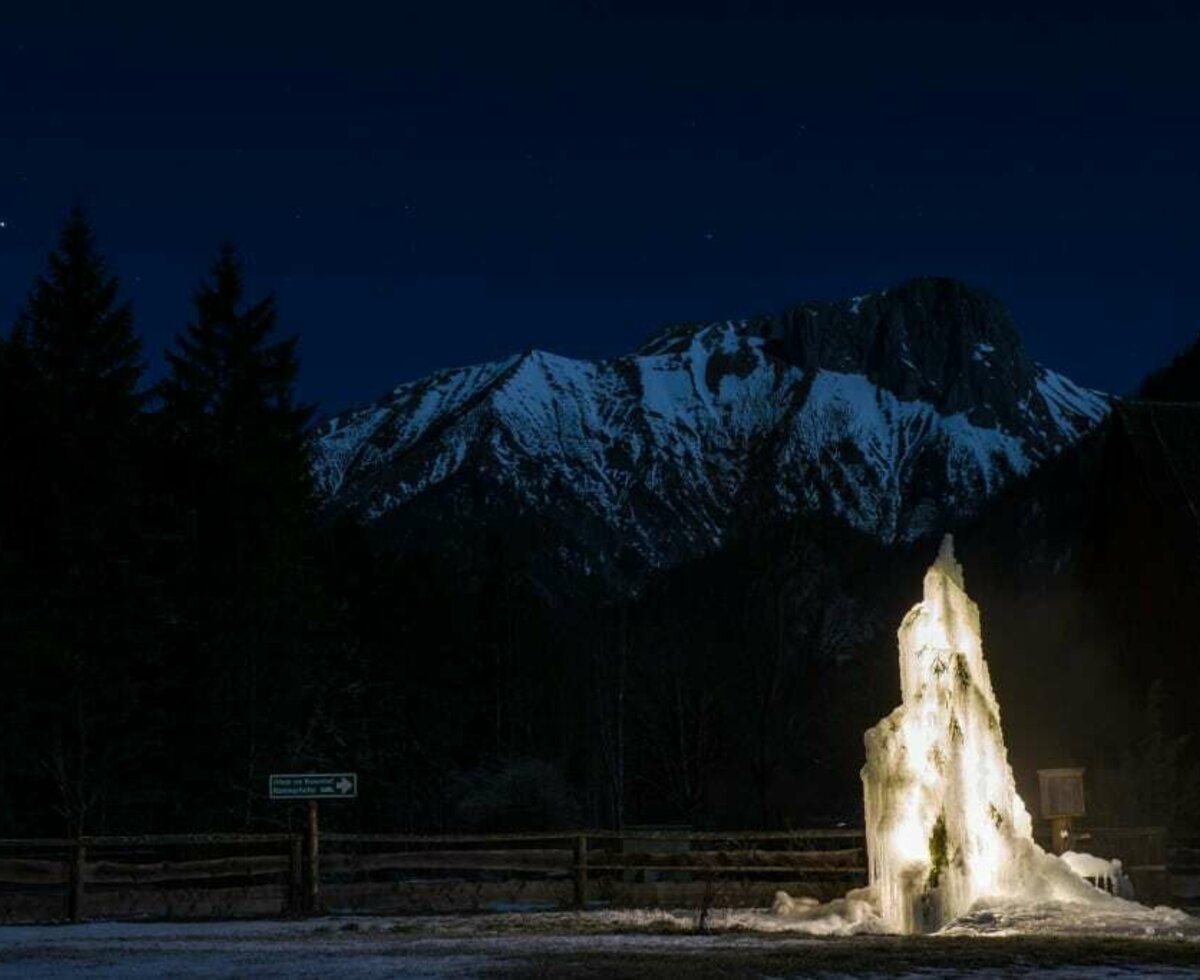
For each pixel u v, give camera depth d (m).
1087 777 41.31
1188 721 50.25
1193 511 52.47
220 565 40.53
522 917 19.42
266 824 38.41
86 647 37.22
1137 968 11.38
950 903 16.89
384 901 22.00
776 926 17.92
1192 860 24.39
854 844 26.55
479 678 67.06
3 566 36.78
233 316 43.84
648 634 46.88
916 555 58.78
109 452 39.56
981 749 17.50
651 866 22.42
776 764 39.00
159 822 38.94
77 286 40.97
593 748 52.22
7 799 35.38
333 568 56.44
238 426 43.00
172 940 15.56
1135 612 54.25
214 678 39.78
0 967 11.84
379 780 48.75
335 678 45.19
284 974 10.98
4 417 39.88
